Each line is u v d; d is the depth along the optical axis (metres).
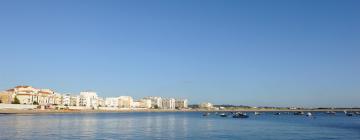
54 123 129.25
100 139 75.69
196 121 163.00
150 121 158.25
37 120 148.38
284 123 145.25
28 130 95.50
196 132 95.12
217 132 95.62
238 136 84.06
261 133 92.50
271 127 117.56
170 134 88.69
